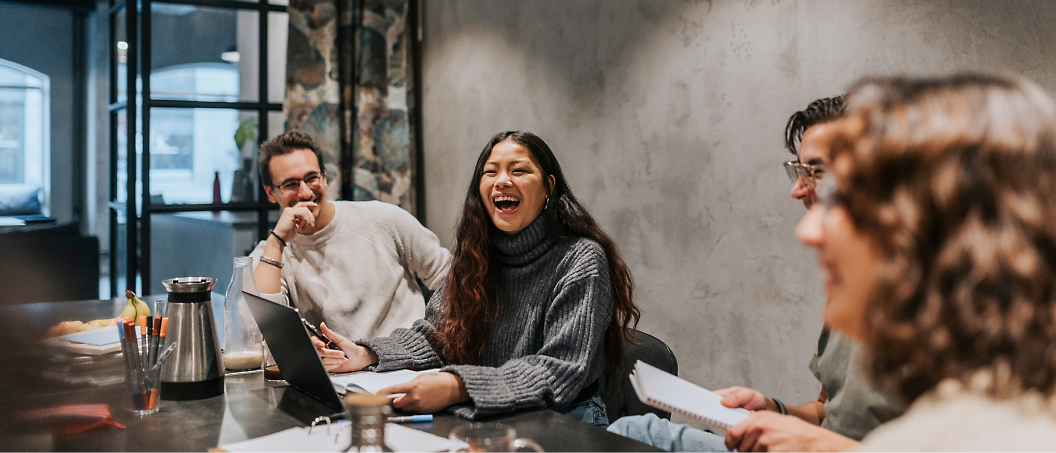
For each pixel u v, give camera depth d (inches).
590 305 57.5
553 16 117.4
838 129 21.0
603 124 108.6
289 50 140.7
